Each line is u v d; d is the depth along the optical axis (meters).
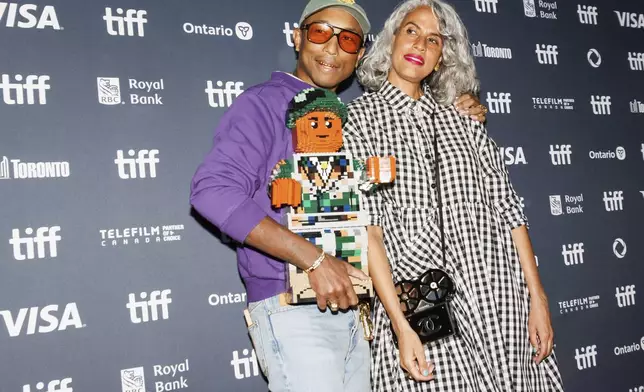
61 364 1.82
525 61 2.58
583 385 2.54
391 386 1.73
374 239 1.70
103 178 1.91
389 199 1.77
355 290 1.46
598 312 2.60
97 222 1.90
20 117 1.84
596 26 2.75
